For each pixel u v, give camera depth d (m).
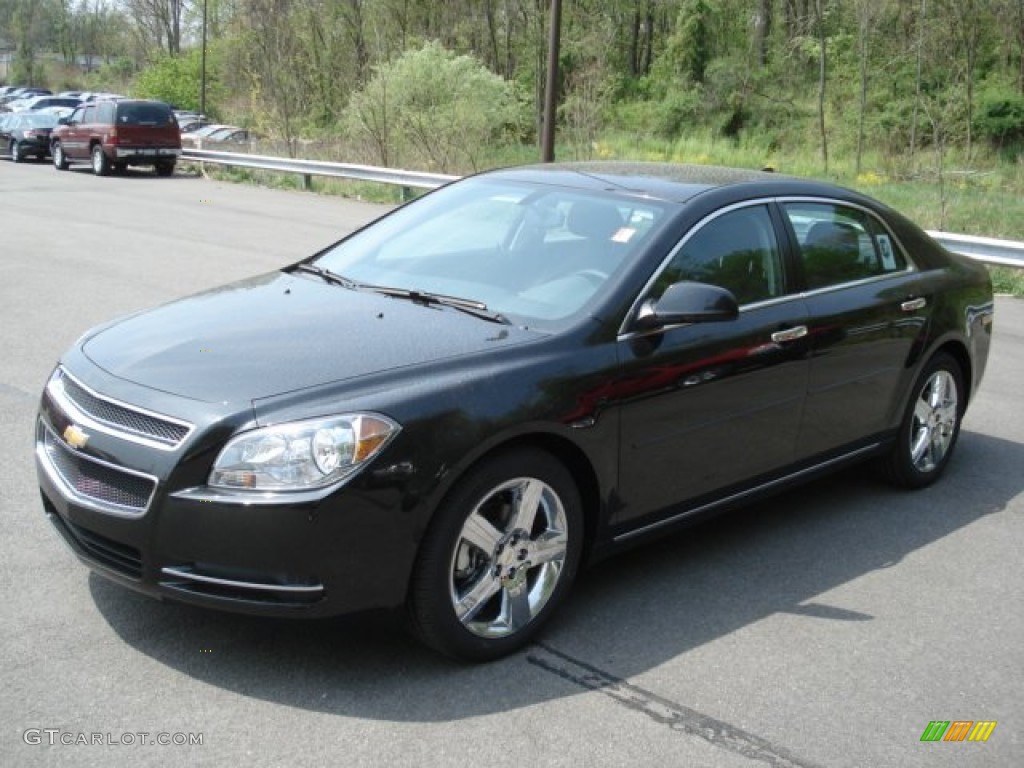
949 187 26.05
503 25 56.03
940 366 5.62
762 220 4.72
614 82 51.34
